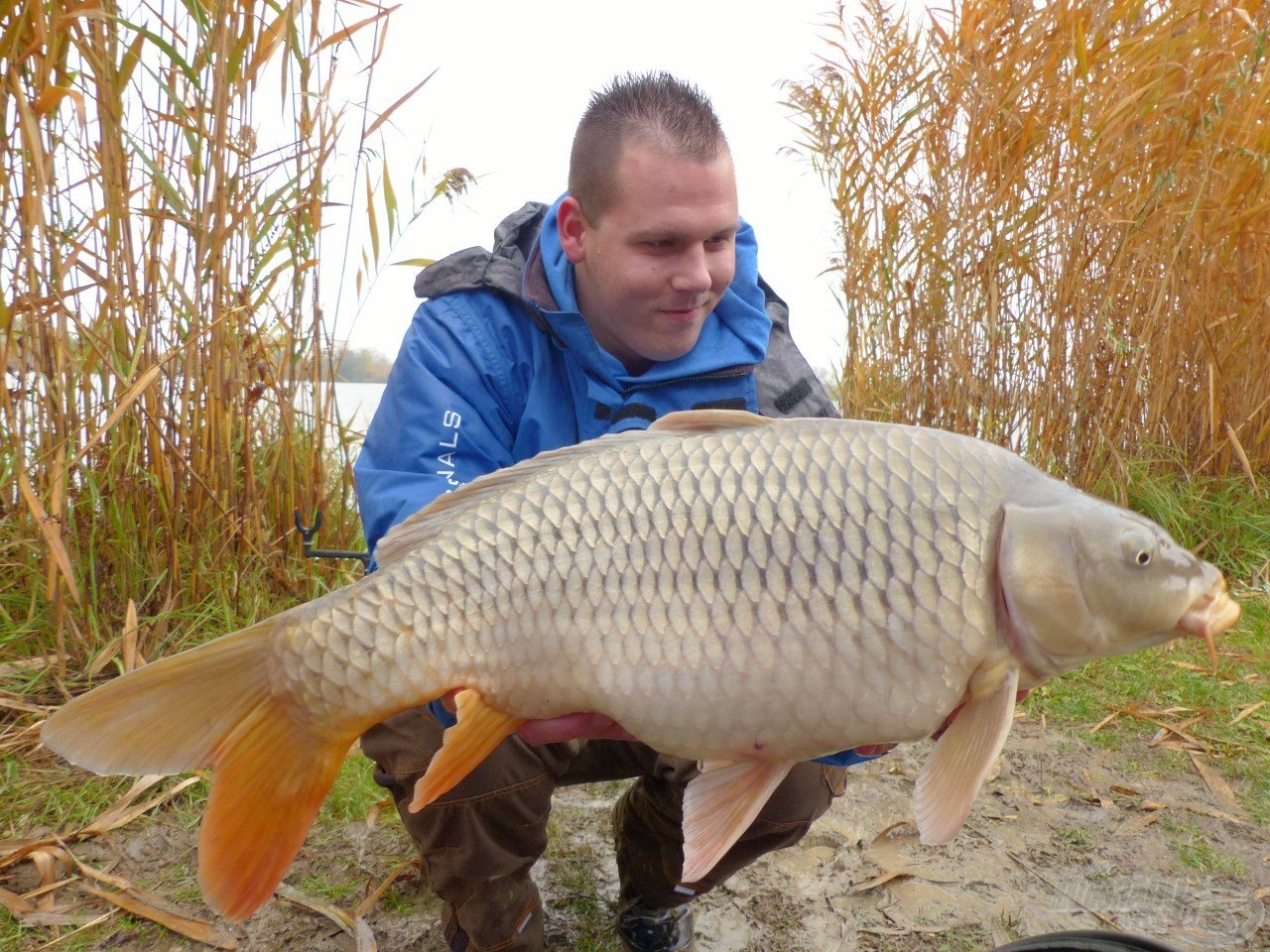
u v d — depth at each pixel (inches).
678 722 51.0
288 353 134.2
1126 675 126.1
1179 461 174.4
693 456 51.9
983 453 52.1
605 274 67.5
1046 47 160.2
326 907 79.7
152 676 51.2
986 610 49.9
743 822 52.2
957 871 87.0
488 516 52.7
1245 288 175.6
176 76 122.9
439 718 63.3
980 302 167.5
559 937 77.9
